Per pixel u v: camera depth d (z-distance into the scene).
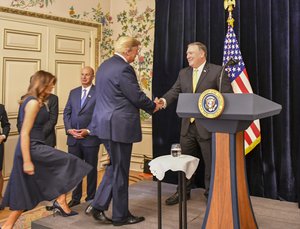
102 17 5.45
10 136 4.39
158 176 2.34
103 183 2.87
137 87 2.70
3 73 4.29
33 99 2.72
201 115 2.13
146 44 5.20
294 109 3.45
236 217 2.08
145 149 5.22
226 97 2.03
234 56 3.58
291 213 3.11
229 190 2.11
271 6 3.54
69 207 3.28
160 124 4.22
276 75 3.54
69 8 4.98
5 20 4.27
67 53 5.01
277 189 3.57
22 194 2.71
